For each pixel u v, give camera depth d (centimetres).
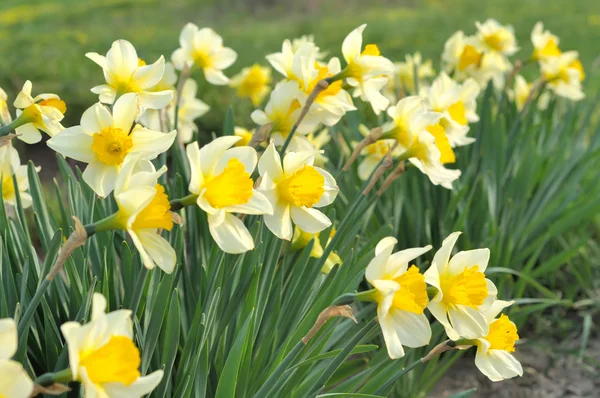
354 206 106
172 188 112
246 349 98
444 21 518
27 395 68
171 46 416
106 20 569
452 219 146
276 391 94
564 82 174
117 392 74
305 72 108
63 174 112
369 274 82
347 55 105
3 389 68
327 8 652
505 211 152
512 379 145
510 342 89
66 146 86
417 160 105
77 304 98
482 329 86
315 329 84
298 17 607
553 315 163
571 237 175
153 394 96
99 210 105
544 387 143
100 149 85
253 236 100
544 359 153
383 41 432
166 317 98
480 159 161
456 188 153
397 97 180
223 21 588
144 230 79
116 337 73
